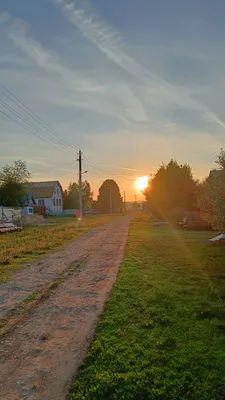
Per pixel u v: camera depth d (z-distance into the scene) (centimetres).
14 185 3822
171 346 407
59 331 472
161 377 338
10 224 2441
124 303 586
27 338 450
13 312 559
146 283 723
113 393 315
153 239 1633
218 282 727
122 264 954
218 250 1207
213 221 1119
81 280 783
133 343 418
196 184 2903
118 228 2480
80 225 2875
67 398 309
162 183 3288
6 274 864
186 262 973
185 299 602
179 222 2706
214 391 313
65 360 384
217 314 521
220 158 1029
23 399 307
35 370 362
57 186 6662
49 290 697
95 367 362
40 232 2202
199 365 359
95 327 480
